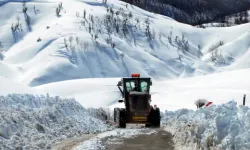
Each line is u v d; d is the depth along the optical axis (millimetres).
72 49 199500
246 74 70625
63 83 70625
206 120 10391
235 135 8734
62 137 13023
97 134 14586
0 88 27000
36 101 16500
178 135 12648
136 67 198625
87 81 72500
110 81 72562
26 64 189125
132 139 13211
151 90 62375
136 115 17234
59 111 15711
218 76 74625
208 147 9352
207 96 50625
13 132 11008
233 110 9867
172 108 39125
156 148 11430
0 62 174500
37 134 11992
